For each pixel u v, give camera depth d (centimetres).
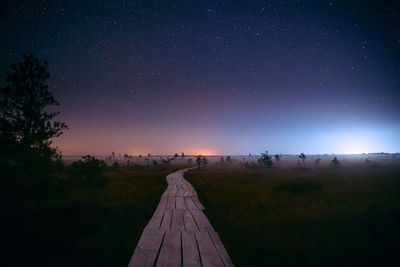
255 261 515
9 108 782
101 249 535
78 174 1051
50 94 862
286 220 900
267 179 2506
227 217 936
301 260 520
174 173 3600
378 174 2741
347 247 583
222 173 3556
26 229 594
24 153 755
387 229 686
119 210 984
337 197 1394
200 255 509
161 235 648
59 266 444
